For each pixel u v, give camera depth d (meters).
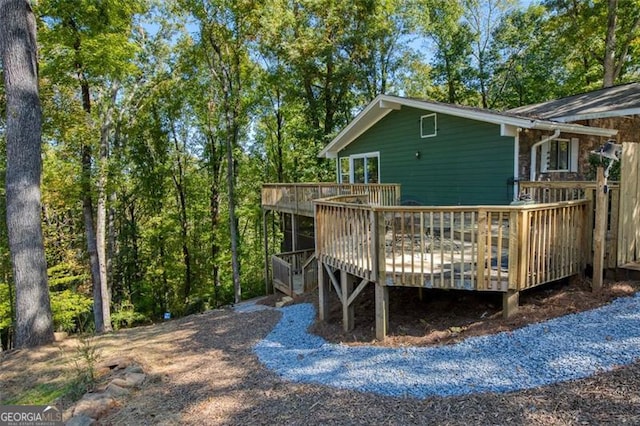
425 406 3.19
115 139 15.55
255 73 18.47
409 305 5.84
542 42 21.47
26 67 6.54
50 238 14.88
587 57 20.08
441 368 3.79
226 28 14.38
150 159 19.61
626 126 11.55
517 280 4.41
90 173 11.77
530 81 22.84
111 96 13.45
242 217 22.02
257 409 3.50
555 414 2.81
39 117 6.75
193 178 20.70
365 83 21.27
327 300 6.38
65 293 12.97
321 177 20.55
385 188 10.55
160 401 3.82
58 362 5.32
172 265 19.83
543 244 4.63
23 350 6.16
